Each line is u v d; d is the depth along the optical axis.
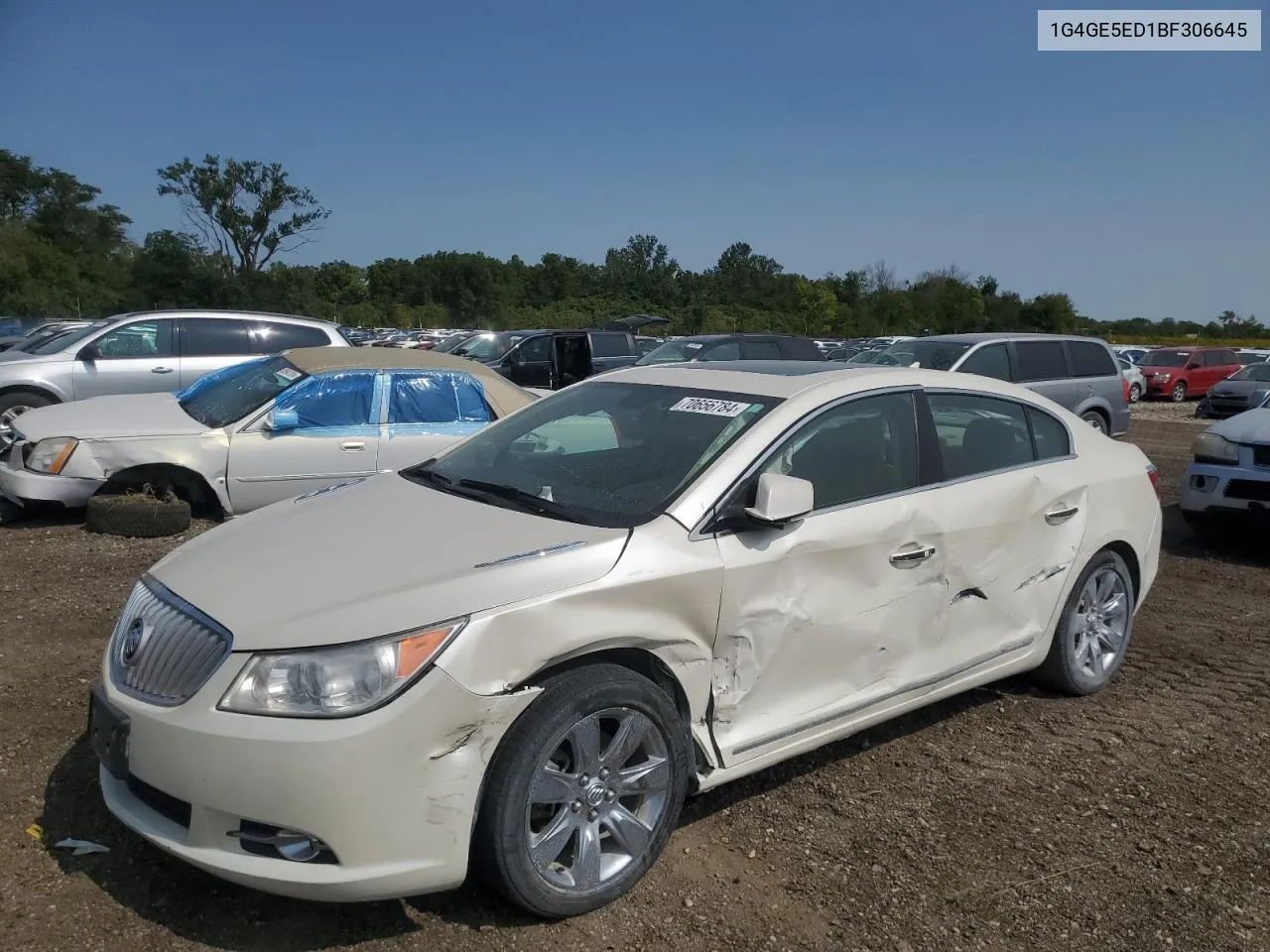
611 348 18.53
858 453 3.76
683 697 3.17
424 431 7.88
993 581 4.15
